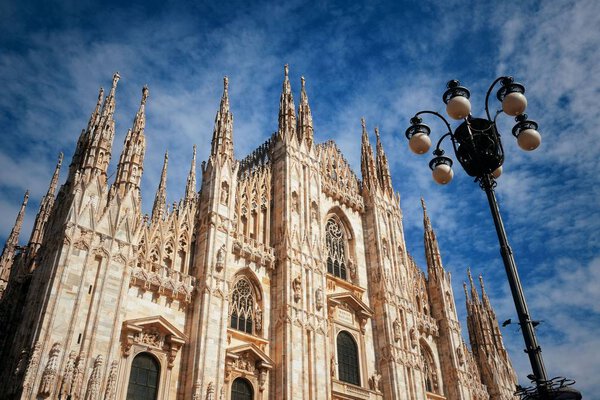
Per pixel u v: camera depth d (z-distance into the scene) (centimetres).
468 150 2108
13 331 3884
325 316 4788
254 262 4612
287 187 5181
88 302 3278
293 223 5041
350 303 5241
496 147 2086
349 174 6397
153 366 3575
